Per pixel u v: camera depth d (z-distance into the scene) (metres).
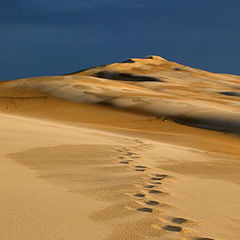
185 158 12.35
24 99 51.62
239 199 6.95
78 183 7.45
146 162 10.82
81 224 4.96
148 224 5.09
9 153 10.57
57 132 18.02
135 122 37.00
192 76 133.62
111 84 66.56
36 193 6.45
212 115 35.97
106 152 12.05
